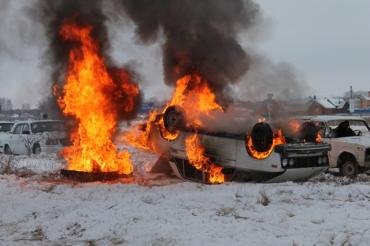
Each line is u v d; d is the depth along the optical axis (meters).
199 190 9.52
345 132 13.45
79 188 9.95
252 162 10.03
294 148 9.98
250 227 6.70
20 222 7.52
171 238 6.21
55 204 8.38
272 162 9.88
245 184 10.05
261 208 7.89
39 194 9.40
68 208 8.08
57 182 10.93
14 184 10.59
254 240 6.05
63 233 6.80
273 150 9.93
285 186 9.67
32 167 13.82
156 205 8.08
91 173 11.05
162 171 12.23
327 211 7.66
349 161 12.84
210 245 5.85
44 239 6.57
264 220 7.17
